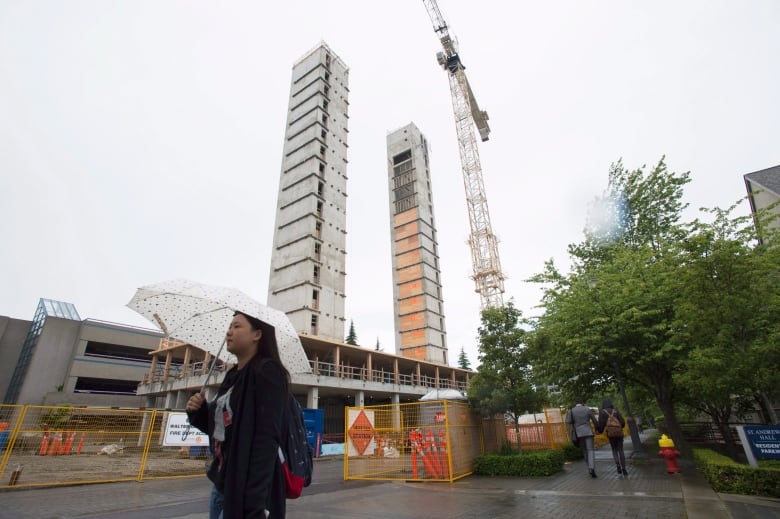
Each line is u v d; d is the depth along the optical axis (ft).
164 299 11.41
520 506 24.07
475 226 247.91
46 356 156.46
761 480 24.09
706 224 31.65
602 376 54.39
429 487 32.86
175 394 117.70
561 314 50.85
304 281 155.02
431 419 39.27
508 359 44.62
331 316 160.97
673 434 46.88
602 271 53.78
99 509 25.14
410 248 247.50
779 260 31.01
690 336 31.55
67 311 178.91
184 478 41.50
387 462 42.57
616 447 36.86
